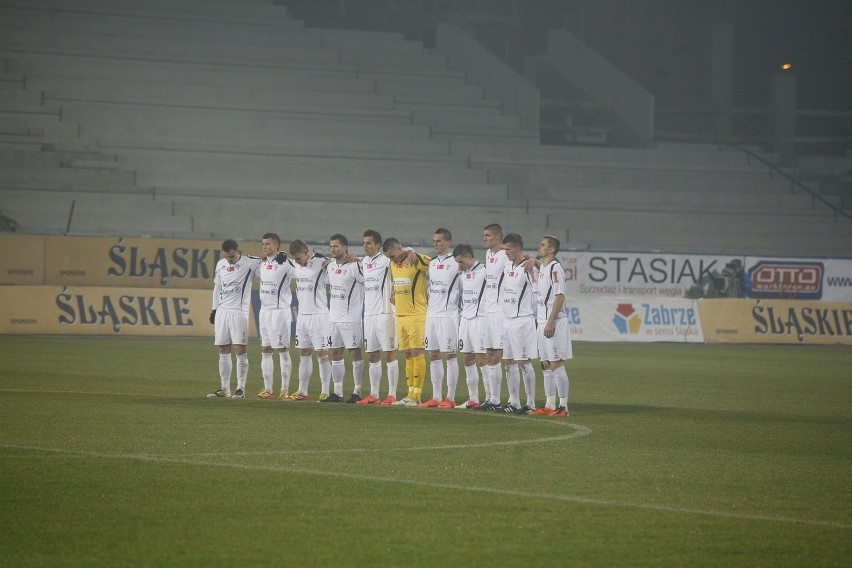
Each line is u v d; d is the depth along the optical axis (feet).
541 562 37.04
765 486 51.67
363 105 263.70
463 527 41.70
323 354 90.58
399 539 39.75
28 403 78.89
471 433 68.18
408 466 54.70
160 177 229.66
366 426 70.38
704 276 200.34
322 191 240.73
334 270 88.84
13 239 176.86
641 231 247.91
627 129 282.77
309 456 57.11
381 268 88.74
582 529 41.75
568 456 59.36
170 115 241.35
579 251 194.59
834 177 278.46
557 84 295.07
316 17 303.48
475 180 253.44
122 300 175.63
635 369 131.54
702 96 291.99
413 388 88.12
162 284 182.60
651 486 50.83
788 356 165.37
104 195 219.20
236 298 90.43
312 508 44.52
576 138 290.97
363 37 284.61
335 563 36.55
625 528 42.06
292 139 247.09
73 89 240.32
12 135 227.81
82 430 65.00
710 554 38.50
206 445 60.08
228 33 270.26
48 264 178.29
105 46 255.91
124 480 49.55
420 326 87.30
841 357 165.07
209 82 254.68
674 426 75.05
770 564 37.40
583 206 251.80
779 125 286.87
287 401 87.20
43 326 170.91
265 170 237.86
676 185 265.54
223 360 90.79
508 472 53.62
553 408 82.64
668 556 38.11
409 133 258.98
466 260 84.43
